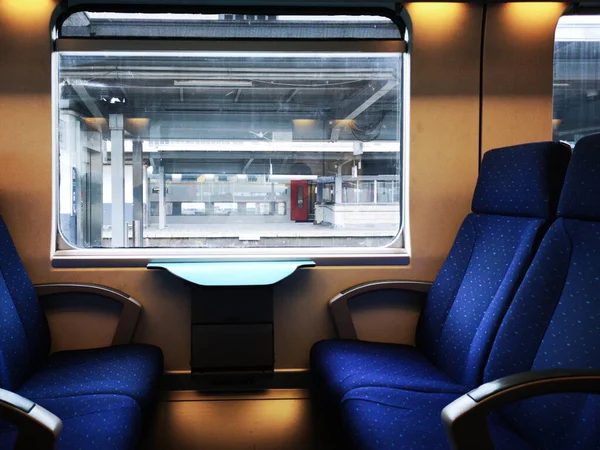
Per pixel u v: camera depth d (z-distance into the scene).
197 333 2.94
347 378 2.28
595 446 1.38
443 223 3.12
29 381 2.29
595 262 1.68
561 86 3.18
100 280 3.01
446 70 3.06
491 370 1.96
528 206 2.21
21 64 2.89
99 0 2.89
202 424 2.77
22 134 2.91
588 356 1.58
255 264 2.96
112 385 2.19
